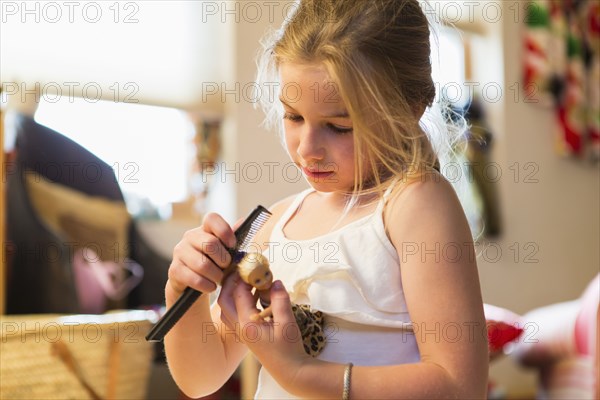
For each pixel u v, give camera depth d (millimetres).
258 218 957
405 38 997
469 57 3689
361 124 927
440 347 882
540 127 3832
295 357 880
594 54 3975
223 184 2727
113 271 2359
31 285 2205
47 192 2246
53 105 2402
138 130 2586
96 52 2480
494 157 3641
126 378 1816
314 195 1110
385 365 951
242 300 902
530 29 3771
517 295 3678
